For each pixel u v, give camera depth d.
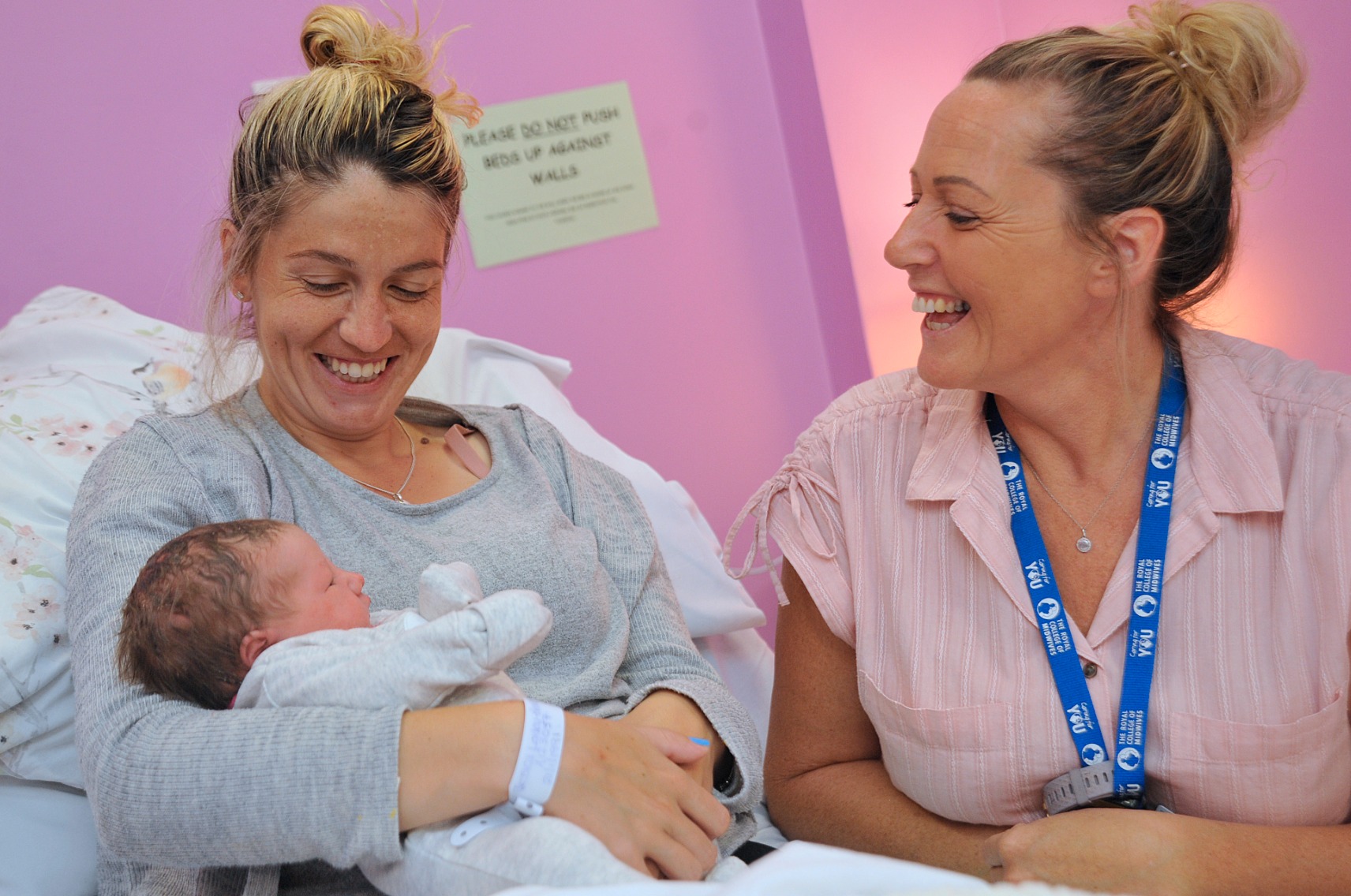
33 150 2.02
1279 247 2.14
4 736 1.41
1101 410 1.32
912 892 0.84
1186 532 1.27
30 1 2.01
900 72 2.51
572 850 0.99
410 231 1.29
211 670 1.14
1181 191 1.23
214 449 1.34
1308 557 1.23
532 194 2.39
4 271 2.02
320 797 1.02
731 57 2.58
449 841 1.05
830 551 1.46
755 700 1.97
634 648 1.49
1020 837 1.21
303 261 1.28
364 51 1.38
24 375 1.75
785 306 2.67
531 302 2.41
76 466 1.58
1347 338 2.11
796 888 0.88
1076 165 1.20
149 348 1.82
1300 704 1.22
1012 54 1.27
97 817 1.09
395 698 1.08
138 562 1.21
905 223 1.30
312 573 1.19
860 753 1.53
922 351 1.33
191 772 1.04
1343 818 1.29
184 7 2.10
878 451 1.45
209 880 1.19
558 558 1.42
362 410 1.38
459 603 1.13
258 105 1.33
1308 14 2.04
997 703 1.30
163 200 2.11
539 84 2.39
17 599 1.44
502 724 1.07
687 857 1.10
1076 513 1.35
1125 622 1.28
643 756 1.15
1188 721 1.24
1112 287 1.25
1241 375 1.33
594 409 2.49
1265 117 1.29
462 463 1.55
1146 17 1.29
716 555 2.01
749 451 2.65
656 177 2.52
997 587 1.33
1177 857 1.16
